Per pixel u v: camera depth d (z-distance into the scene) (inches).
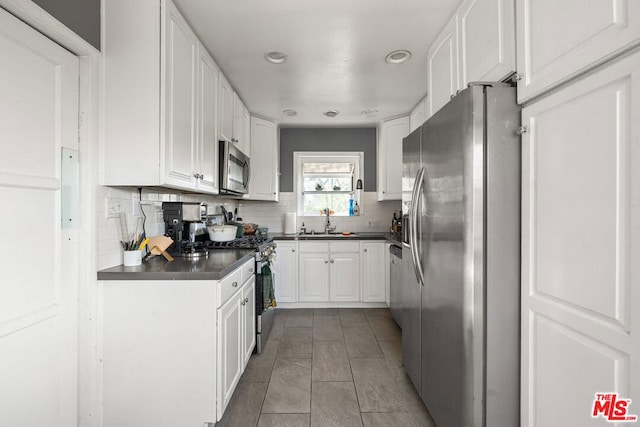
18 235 45.6
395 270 120.5
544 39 40.4
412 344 75.7
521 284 46.4
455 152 51.3
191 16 70.4
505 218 47.2
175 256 76.9
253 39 80.0
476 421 47.6
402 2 65.9
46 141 49.9
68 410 54.3
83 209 56.8
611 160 31.4
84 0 55.6
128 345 60.1
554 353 39.8
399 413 69.9
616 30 30.4
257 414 69.4
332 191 169.3
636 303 29.2
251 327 90.6
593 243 33.6
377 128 162.9
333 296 143.0
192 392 59.7
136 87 59.8
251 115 139.0
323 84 108.3
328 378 84.1
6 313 43.9
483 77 56.1
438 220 58.6
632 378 29.7
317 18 71.6
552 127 39.8
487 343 47.5
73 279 55.3
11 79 44.2
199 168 78.5
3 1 42.0
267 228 150.6
